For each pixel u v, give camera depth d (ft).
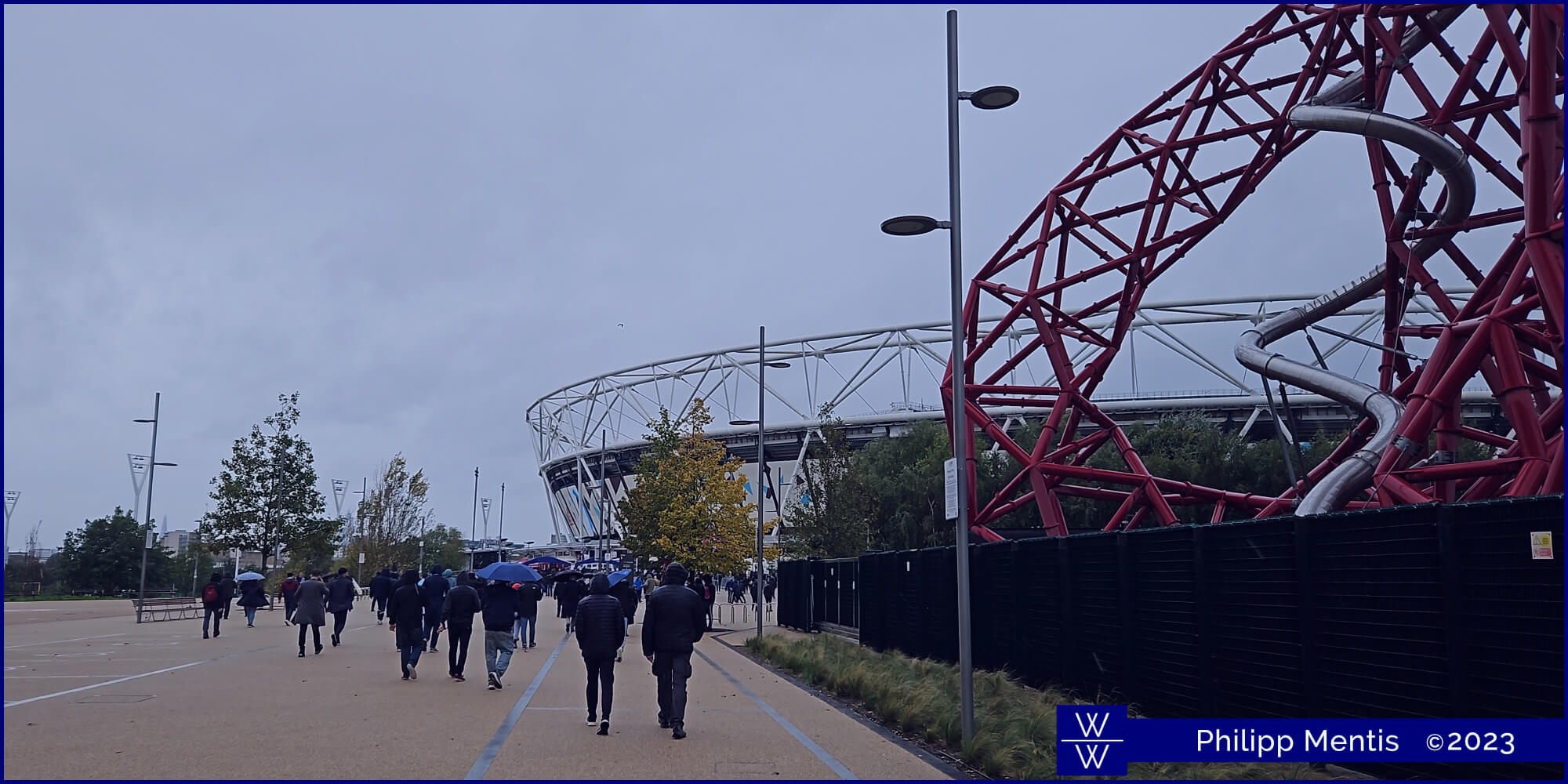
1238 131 97.25
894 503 188.34
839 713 46.85
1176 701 42.57
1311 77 94.53
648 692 53.06
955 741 37.83
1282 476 175.42
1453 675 28.27
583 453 442.09
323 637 94.17
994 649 62.03
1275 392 308.40
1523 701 26.40
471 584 58.75
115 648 81.10
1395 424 69.72
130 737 36.76
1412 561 30.14
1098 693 47.55
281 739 36.65
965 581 38.47
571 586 102.99
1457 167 67.36
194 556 192.54
